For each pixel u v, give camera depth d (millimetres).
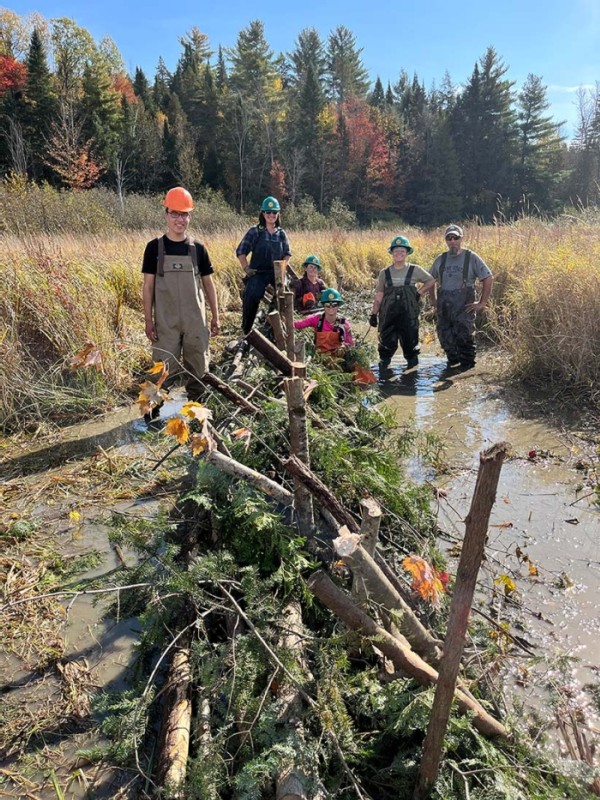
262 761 1807
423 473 4473
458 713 2004
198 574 2500
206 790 1776
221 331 9031
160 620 2496
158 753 2035
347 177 54656
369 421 4484
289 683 2094
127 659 2562
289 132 56875
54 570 3172
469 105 58219
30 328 5914
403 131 60812
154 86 70125
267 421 3541
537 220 11961
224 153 54250
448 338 7375
